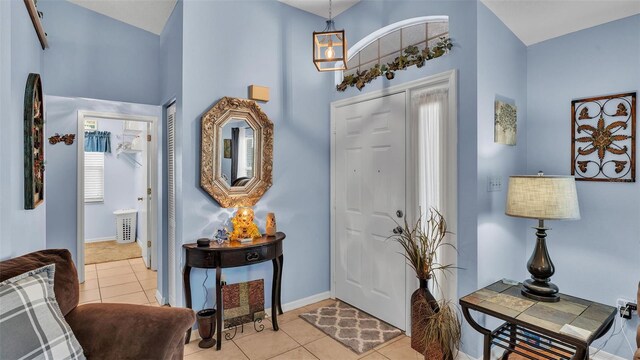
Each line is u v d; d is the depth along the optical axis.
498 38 2.42
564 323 1.73
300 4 3.18
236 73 2.86
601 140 2.37
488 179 2.33
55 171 3.68
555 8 2.25
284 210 3.16
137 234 6.07
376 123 3.01
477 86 2.23
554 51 2.61
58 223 3.71
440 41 2.58
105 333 1.49
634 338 2.23
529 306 1.94
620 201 2.30
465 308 2.04
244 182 2.86
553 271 2.04
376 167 3.01
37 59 2.69
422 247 2.40
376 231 3.02
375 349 2.50
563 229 2.57
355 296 3.23
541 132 2.68
